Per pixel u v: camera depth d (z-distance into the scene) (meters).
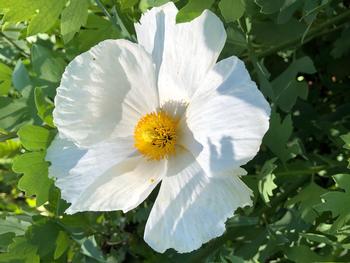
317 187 0.32
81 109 0.31
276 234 0.34
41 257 0.36
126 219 0.39
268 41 0.38
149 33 0.31
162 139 0.30
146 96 0.32
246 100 0.27
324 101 0.47
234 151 0.27
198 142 0.29
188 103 0.31
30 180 0.34
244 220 0.35
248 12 0.34
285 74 0.35
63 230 0.36
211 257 0.36
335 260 0.32
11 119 0.37
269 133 0.33
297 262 0.32
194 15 0.29
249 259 0.34
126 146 0.32
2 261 0.34
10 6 0.31
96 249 0.35
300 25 0.37
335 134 0.40
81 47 0.36
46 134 0.34
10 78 0.39
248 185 0.33
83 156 0.32
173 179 0.30
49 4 0.32
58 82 0.37
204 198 0.28
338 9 0.41
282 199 0.36
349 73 0.45
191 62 0.30
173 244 0.28
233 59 0.28
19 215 0.38
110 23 0.36
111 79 0.31
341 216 0.28
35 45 0.37
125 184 0.31
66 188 0.32
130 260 0.40
